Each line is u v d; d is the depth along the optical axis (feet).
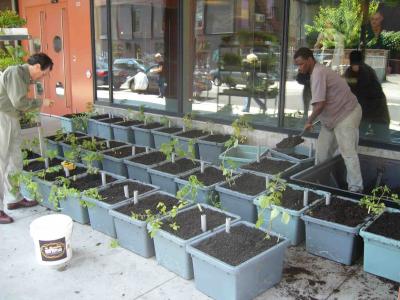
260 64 17.95
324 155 14.02
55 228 10.28
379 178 14.20
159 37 21.45
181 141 18.16
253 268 8.95
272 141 17.60
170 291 9.65
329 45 15.98
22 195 14.52
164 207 11.05
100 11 23.57
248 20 18.08
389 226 10.18
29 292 9.71
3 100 12.80
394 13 14.43
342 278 9.98
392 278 9.72
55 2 26.35
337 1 15.49
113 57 23.62
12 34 15.87
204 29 19.70
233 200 12.38
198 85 20.38
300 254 11.03
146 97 22.65
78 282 10.07
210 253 9.24
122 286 9.88
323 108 13.04
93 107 24.50
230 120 18.98
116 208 11.65
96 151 17.06
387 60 14.82
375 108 15.20
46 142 18.79
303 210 11.02
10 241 12.07
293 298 9.28
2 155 13.23
